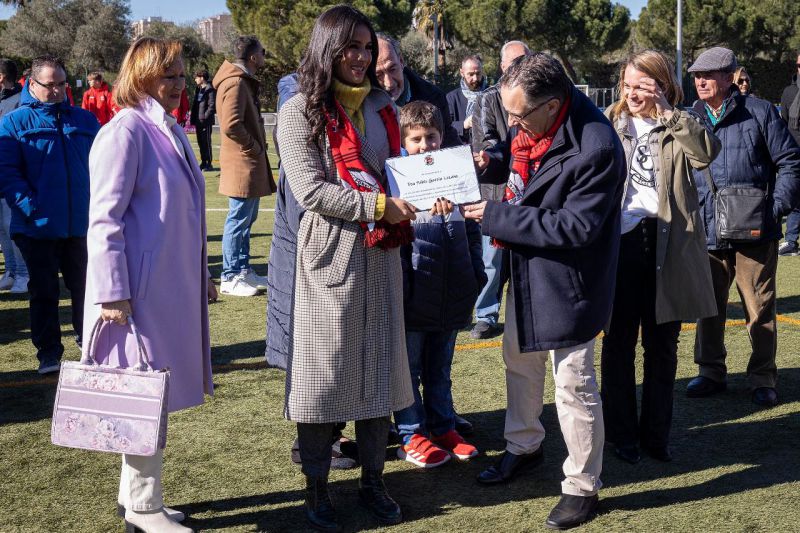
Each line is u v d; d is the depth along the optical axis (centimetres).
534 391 361
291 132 308
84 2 5291
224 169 724
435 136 369
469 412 453
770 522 324
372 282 316
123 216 298
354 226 311
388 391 324
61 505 347
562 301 315
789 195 436
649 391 389
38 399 478
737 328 608
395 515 331
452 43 4834
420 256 373
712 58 444
